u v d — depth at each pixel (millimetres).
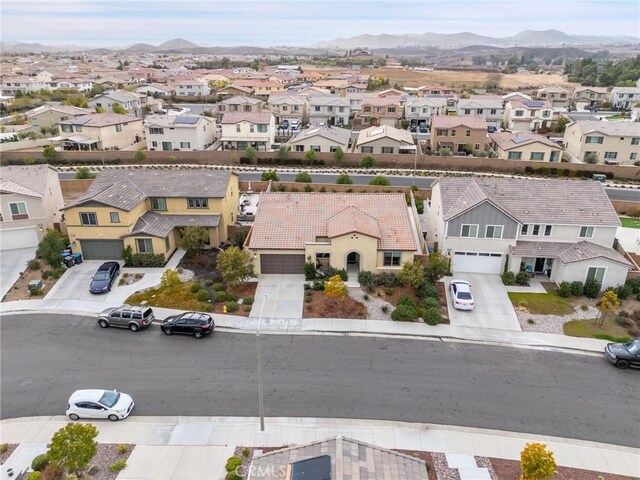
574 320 33719
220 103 108938
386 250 37906
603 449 23109
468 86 188000
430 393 26672
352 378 27828
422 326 32938
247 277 38688
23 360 29547
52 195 47812
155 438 23562
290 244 38625
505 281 38250
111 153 77500
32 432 24188
